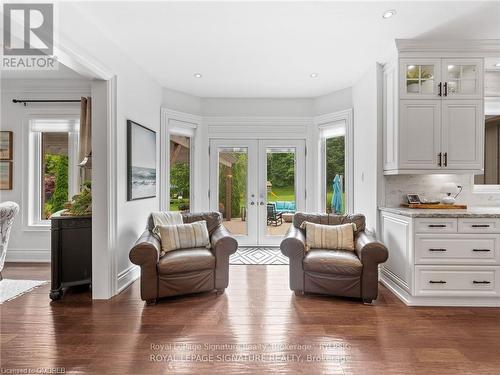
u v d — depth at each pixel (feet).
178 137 15.19
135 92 11.26
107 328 7.55
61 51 7.36
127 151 10.55
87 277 9.78
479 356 6.38
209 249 10.53
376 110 11.05
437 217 8.81
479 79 9.76
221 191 16.25
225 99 15.94
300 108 15.94
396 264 9.93
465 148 9.78
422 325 7.72
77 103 13.57
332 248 10.34
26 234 13.78
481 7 7.75
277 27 8.79
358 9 7.86
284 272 12.26
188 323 7.83
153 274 9.00
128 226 10.68
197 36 9.31
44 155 14.11
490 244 8.77
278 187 16.24
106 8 7.73
